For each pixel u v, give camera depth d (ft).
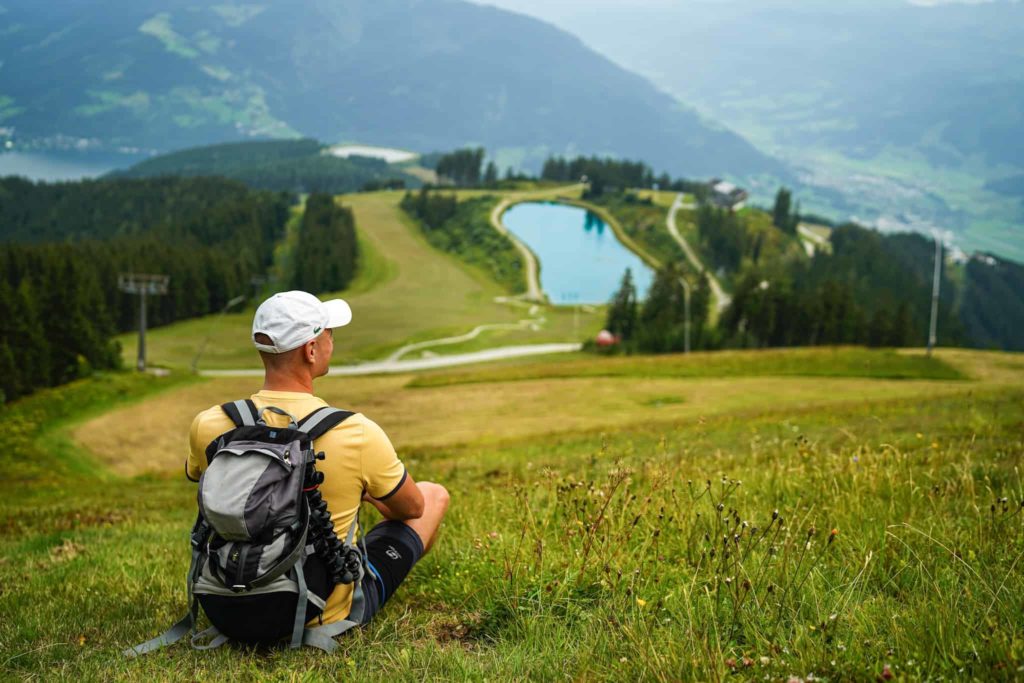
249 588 10.58
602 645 11.53
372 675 10.83
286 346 11.43
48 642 13.38
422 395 227.20
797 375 225.35
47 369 290.35
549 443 86.89
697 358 249.34
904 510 19.22
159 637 12.55
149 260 565.53
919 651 10.45
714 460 38.88
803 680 9.69
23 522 46.68
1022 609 11.71
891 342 477.36
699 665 10.38
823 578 14.69
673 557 16.99
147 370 355.15
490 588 14.84
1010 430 45.37
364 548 12.36
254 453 10.60
